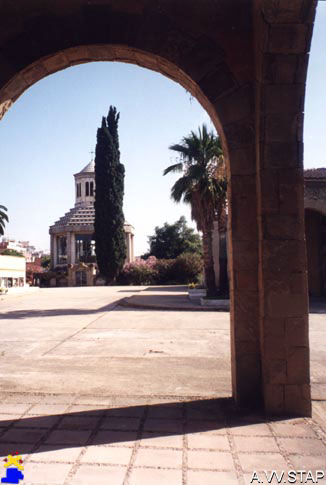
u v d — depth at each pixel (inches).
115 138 1689.2
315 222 811.4
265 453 136.5
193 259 1663.4
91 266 1743.4
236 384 178.5
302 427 157.8
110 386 216.8
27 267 1971.0
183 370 254.5
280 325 170.2
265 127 171.3
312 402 191.2
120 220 1692.9
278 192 172.2
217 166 714.8
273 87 169.0
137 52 185.5
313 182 693.3
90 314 617.0
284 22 158.4
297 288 170.7
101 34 179.6
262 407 175.6
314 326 443.2
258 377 177.5
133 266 1705.2
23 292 1256.8
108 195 1668.3
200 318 538.0
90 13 180.1
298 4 154.1
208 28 180.9
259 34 167.8
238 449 139.4
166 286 1517.0
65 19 180.1
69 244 1932.8
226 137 180.2
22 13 179.5
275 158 172.6
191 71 181.0
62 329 454.9
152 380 229.5
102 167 1669.5
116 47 183.2
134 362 278.4
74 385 218.8
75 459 131.9
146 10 180.9
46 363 276.5
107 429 156.1
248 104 179.8
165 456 134.1
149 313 614.5
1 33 178.4
